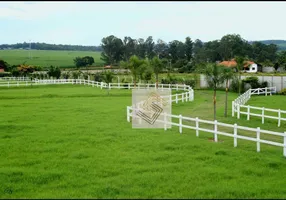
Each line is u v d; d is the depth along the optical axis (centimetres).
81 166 1384
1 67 10688
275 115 2877
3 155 1558
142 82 6200
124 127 2175
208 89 5838
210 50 13338
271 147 1722
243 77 5841
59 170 1344
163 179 1238
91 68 12500
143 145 1709
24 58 19162
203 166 1383
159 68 5184
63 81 6500
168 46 16575
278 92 5156
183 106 3397
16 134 1966
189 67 9544
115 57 15725
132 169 1343
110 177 1264
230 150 1612
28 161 1460
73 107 3156
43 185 1200
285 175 1286
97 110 2952
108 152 1587
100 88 5562
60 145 1719
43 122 2344
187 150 1617
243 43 13650
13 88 5559
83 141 1797
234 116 2767
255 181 1226
